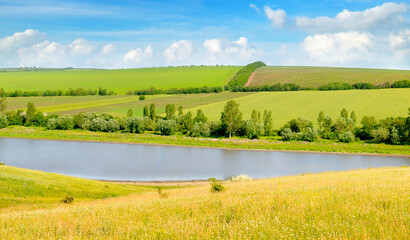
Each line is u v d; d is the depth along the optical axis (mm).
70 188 44469
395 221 12500
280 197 18906
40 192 40812
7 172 44906
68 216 17188
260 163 90188
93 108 182250
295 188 24703
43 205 34719
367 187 21688
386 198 17125
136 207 19203
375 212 14219
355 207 15094
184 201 20688
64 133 131750
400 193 18766
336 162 92000
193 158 96312
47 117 147625
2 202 35406
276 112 156375
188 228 12875
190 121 133125
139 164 86500
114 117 150750
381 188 20953
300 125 124312
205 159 94938
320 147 109250
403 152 102438
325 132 122625
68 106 185500
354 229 11820
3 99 140875
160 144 119875
